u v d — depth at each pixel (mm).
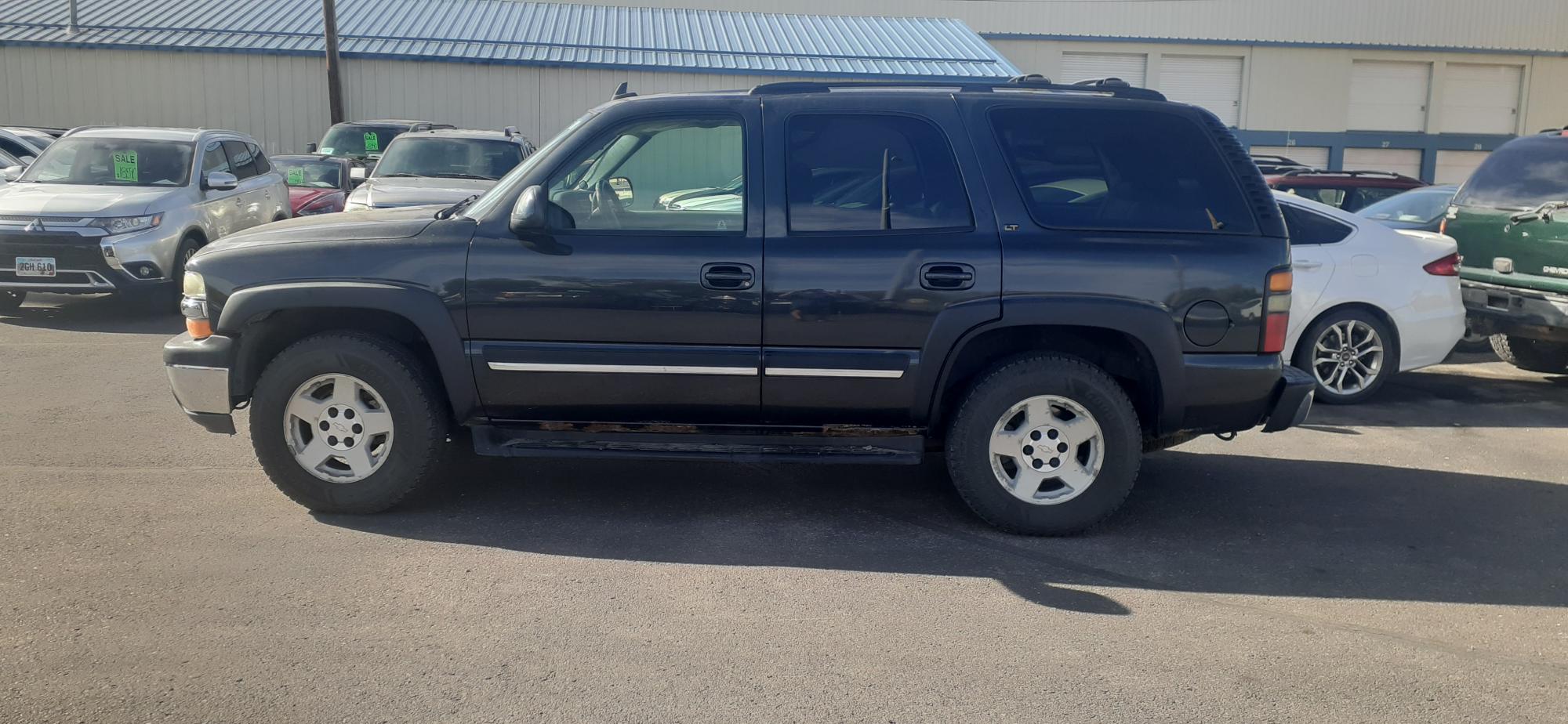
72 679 3619
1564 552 5172
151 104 25188
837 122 5113
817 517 5414
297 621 4098
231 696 3543
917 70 27125
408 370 5074
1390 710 3637
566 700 3572
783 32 29891
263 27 26656
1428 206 10828
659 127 5137
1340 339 8219
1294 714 3592
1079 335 5191
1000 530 5258
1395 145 36000
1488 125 36312
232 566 4605
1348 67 35438
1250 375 5047
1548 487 6234
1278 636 4180
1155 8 34875
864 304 4957
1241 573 4824
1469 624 4340
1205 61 35281
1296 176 12367
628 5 35000
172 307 11227
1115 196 5086
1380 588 4691
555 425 5203
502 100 25766
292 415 5113
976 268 4941
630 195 5121
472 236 5031
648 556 4848
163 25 26125
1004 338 5219
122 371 8438
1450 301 8297
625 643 3988
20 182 11414
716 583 4559
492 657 3859
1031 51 34906
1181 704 3637
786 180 5047
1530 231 8484
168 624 4047
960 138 5078
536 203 4879
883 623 4207
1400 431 7508
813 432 5195
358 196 12266
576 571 4648
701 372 5016
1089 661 3924
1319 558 5031
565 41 27531
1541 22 35688
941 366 5008
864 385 5035
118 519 5137
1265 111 35469
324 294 4992
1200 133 5152
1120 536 5254
